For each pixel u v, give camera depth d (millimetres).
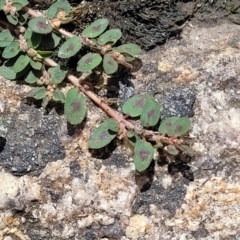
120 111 212
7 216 206
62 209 205
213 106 214
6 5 215
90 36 212
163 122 199
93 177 207
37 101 216
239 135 209
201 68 220
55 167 208
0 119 213
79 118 205
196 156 207
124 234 204
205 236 204
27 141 210
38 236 207
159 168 206
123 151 209
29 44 214
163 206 205
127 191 205
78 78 217
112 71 203
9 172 208
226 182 206
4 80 220
